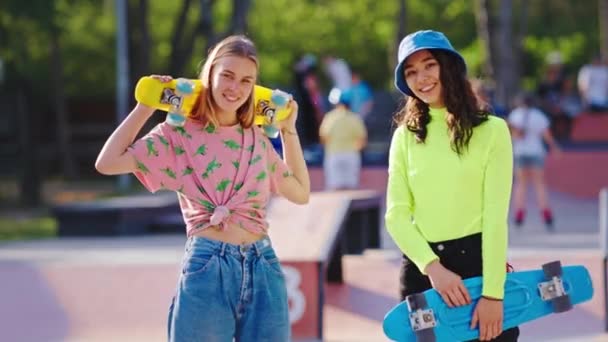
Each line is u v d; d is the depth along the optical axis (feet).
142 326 39.65
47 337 38.75
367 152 99.45
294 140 21.27
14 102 106.42
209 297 19.72
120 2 116.37
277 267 20.45
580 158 87.56
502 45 106.52
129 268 46.06
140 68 121.19
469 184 20.38
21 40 122.52
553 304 20.77
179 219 74.59
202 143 20.18
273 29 173.78
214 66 20.01
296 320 36.45
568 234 63.82
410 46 20.65
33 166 105.50
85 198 109.09
